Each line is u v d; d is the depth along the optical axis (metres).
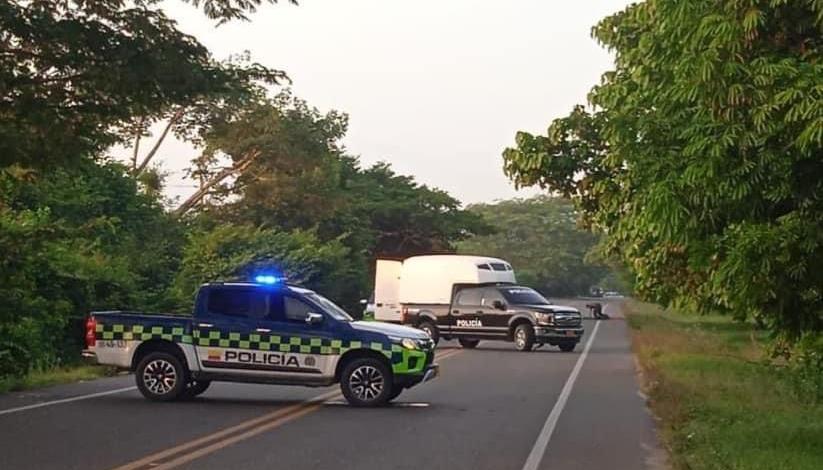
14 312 18.97
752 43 9.38
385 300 39.78
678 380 21.22
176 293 31.64
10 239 18.45
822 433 13.70
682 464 11.44
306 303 17.30
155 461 11.26
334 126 51.31
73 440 12.70
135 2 14.63
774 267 10.03
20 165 16.05
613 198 16.42
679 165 10.54
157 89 14.95
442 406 17.31
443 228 67.06
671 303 19.22
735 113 9.28
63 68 14.59
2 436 12.99
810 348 14.92
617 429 14.66
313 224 51.12
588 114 16.81
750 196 9.79
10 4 13.89
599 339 40.50
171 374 17.22
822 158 9.43
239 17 15.41
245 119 47.94
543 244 132.00
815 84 8.62
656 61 11.28
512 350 33.97
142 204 37.44
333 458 11.76
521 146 17.14
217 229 40.25
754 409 16.55
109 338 17.41
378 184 68.19
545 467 11.42
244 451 12.16
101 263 27.42
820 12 8.94
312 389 19.78
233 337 17.16
